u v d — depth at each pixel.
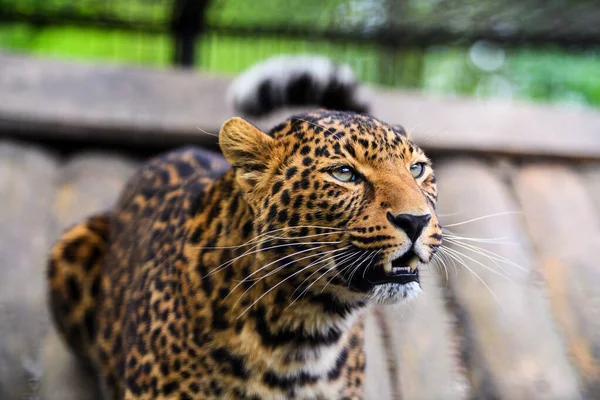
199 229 4.93
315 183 4.43
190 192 5.36
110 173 8.53
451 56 15.29
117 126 8.62
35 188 8.16
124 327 5.31
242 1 10.30
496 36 10.45
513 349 7.23
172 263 4.95
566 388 7.03
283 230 4.48
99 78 8.95
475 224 8.19
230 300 4.69
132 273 5.44
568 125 9.42
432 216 4.46
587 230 8.45
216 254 4.75
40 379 6.62
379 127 4.59
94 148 8.84
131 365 5.01
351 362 5.08
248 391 4.78
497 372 7.07
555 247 8.24
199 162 6.16
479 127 9.23
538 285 7.79
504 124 9.30
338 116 4.66
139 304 5.08
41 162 8.47
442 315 7.39
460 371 7.06
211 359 4.71
